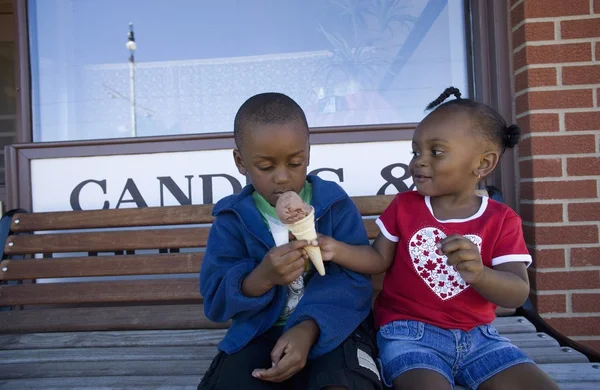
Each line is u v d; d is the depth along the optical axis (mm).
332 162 2639
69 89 3287
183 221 2379
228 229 1594
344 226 1637
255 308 1411
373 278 2152
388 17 3080
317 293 1469
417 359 1405
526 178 2512
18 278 2328
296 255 1309
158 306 2275
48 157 2707
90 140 2697
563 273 2428
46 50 3209
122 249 2359
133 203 2699
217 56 3275
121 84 3312
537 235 2439
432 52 3023
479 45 2752
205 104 3299
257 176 1467
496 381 1387
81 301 2275
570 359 1762
